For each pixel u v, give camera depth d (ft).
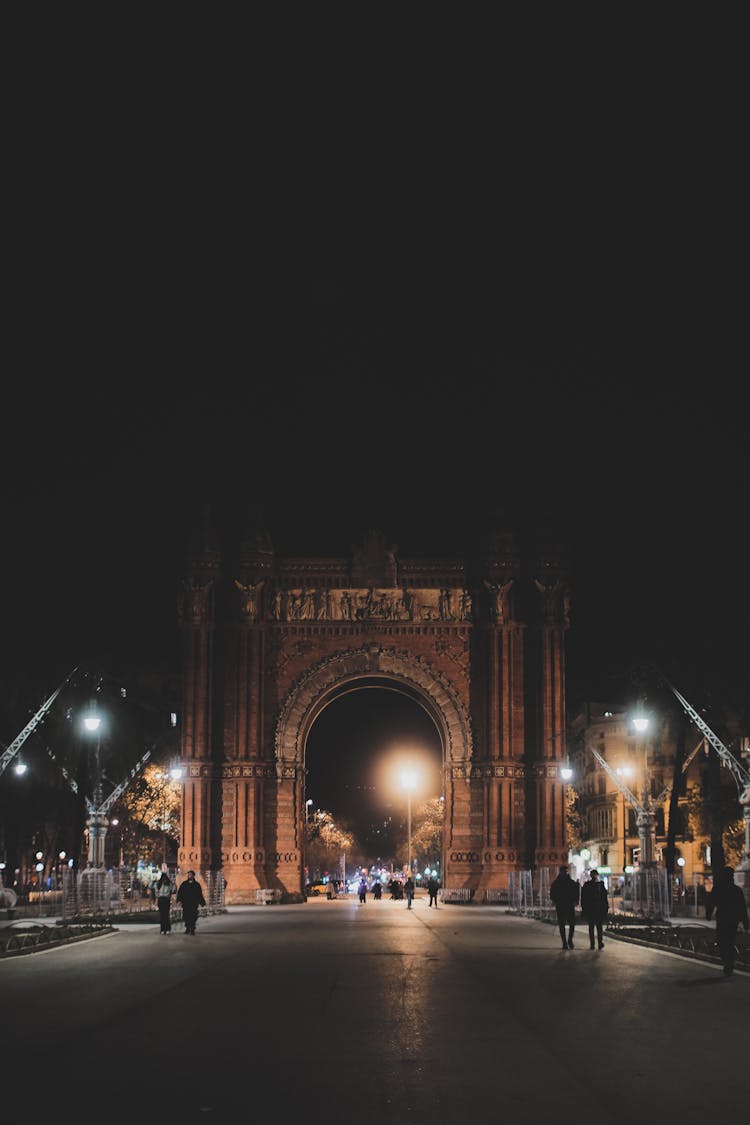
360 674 346.33
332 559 350.43
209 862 335.06
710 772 365.20
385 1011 100.83
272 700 346.13
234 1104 64.18
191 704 339.77
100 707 371.97
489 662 340.39
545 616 341.00
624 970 137.59
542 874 289.74
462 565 348.59
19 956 157.48
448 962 148.36
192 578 343.67
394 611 346.74
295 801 343.46
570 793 459.73
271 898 331.36
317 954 160.56
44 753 364.38
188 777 336.29
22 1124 59.41
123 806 400.26
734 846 407.23
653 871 272.51
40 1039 85.71
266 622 346.74
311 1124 59.82
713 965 143.74
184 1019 95.96
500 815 333.42
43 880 469.16
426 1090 68.23
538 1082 70.74
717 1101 65.87
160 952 164.45
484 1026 92.38
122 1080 70.64
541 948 171.94
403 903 363.15
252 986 120.37
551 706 336.90
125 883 348.79
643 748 285.43
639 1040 85.81
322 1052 80.38
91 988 118.52
